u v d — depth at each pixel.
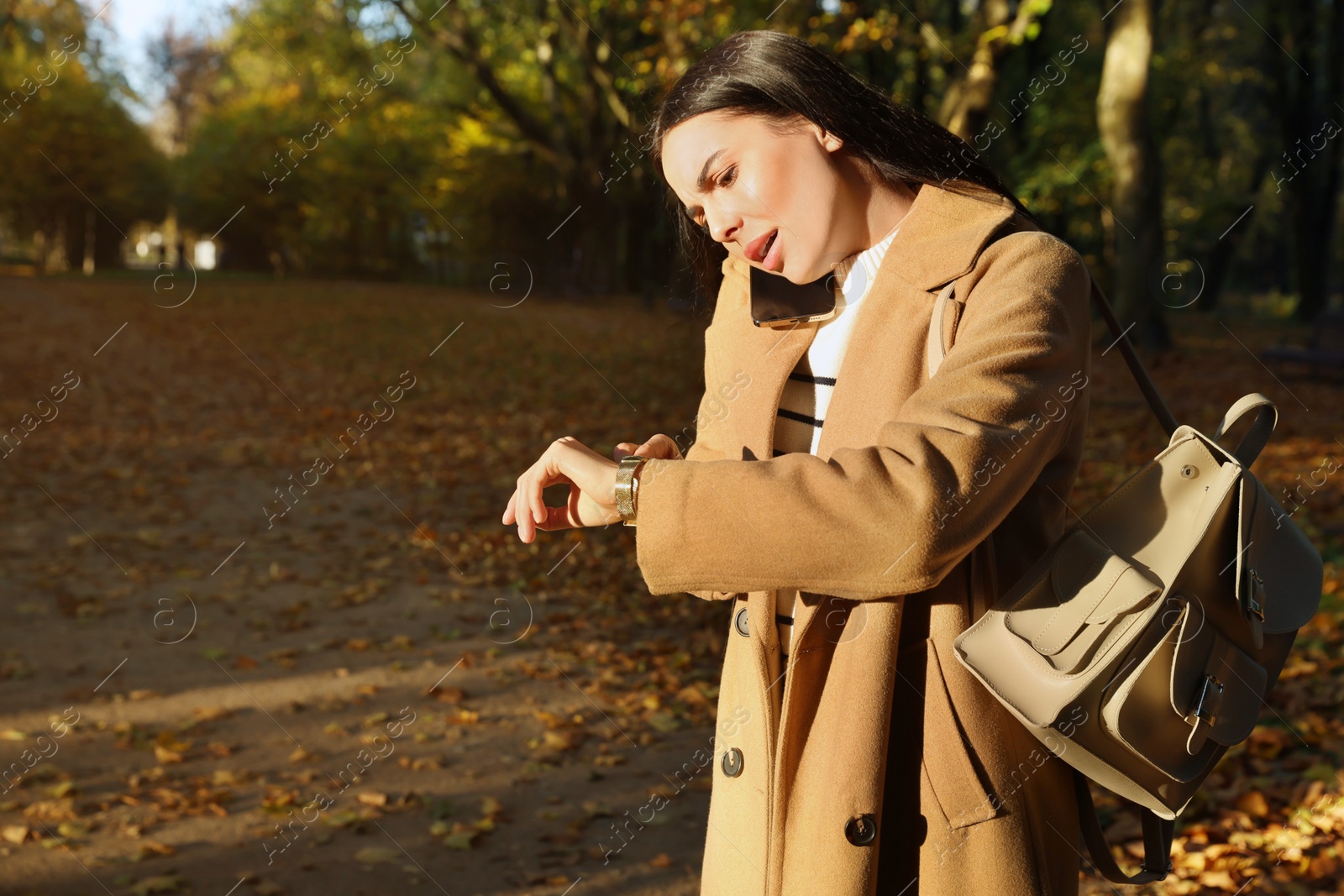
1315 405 11.24
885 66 19.17
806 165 1.19
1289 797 3.50
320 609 5.92
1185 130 31.56
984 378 1.03
